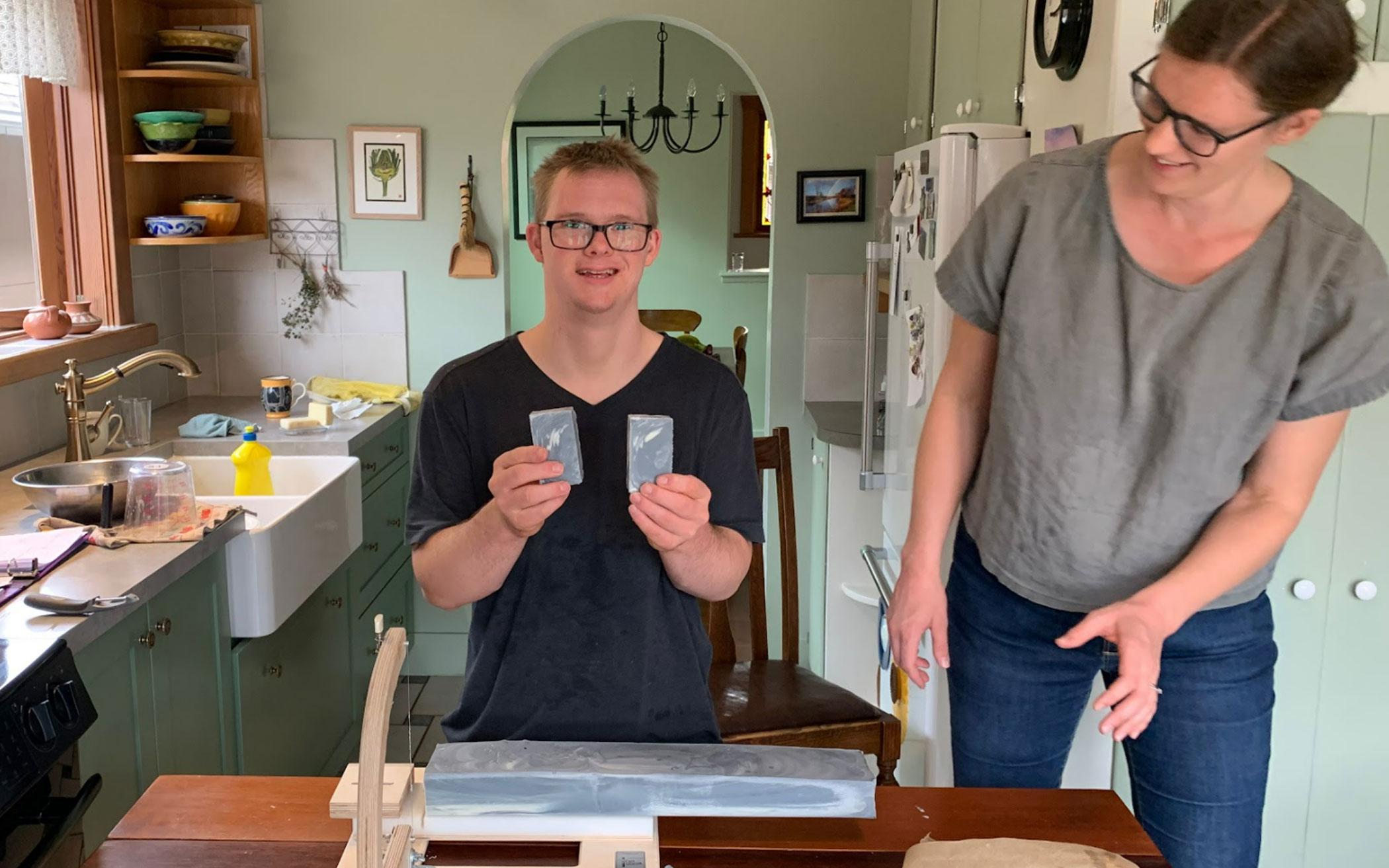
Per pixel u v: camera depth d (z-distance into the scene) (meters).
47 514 2.29
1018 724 1.58
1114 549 1.44
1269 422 1.35
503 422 1.37
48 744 1.41
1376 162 1.79
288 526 2.48
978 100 2.72
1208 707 1.49
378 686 0.84
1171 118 1.15
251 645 2.43
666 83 6.74
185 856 1.07
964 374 1.58
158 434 3.17
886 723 2.20
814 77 3.69
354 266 3.78
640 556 1.37
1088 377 1.40
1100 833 1.14
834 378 3.84
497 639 1.38
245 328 3.80
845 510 3.39
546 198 1.33
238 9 3.62
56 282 3.21
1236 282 1.32
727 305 6.96
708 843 1.10
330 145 3.70
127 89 3.32
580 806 1.07
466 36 3.67
